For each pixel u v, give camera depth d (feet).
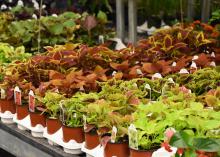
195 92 10.14
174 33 13.60
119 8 16.38
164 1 18.88
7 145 11.43
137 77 11.12
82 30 16.47
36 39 15.81
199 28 14.92
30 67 11.57
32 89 10.84
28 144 10.61
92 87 10.48
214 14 15.78
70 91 10.42
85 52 11.84
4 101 11.32
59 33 15.80
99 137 8.74
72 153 9.52
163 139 7.99
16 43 15.80
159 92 10.02
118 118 8.36
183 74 10.73
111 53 12.30
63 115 9.50
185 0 18.74
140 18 20.65
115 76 10.87
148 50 12.67
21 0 20.80
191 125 7.72
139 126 8.14
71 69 11.49
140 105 8.70
